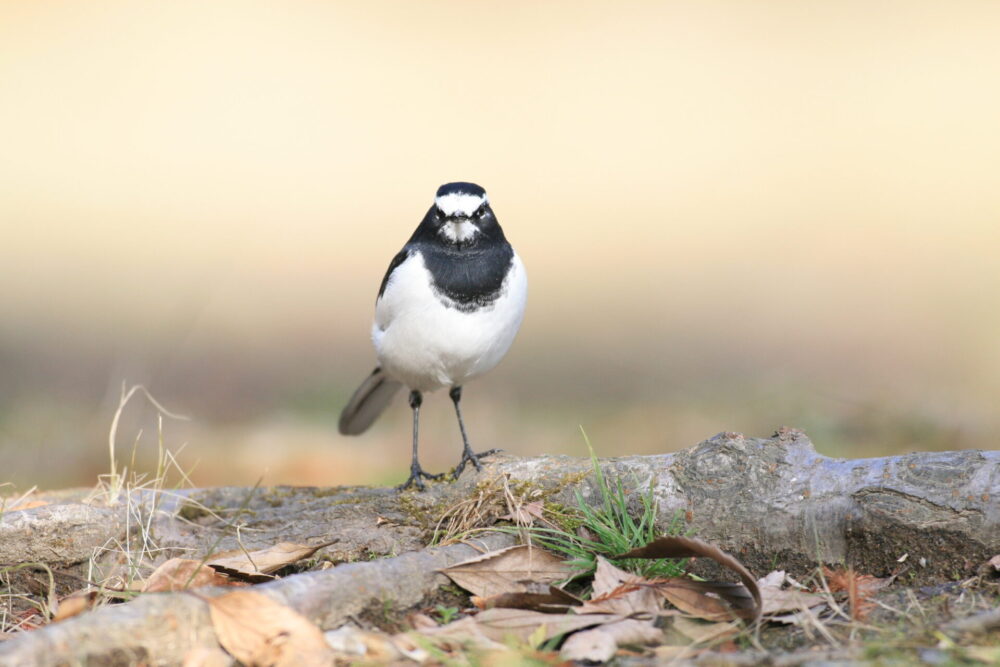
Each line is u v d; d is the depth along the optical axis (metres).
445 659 4.34
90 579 5.87
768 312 16.56
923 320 15.23
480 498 6.16
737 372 13.70
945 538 5.21
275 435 12.01
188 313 16.50
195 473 10.77
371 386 8.27
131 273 18.67
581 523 5.86
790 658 4.30
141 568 6.06
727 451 5.84
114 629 4.37
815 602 5.00
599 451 11.18
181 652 4.41
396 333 7.02
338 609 4.87
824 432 10.98
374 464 11.20
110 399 12.41
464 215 6.78
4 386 12.75
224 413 12.76
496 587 5.25
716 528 5.70
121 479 6.57
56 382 13.03
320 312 18.25
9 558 6.00
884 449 10.54
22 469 10.69
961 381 12.16
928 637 4.48
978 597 4.90
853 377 12.73
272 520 6.45
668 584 5.07
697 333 16.00
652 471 5.96
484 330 6.91
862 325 15.30
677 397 12.88
